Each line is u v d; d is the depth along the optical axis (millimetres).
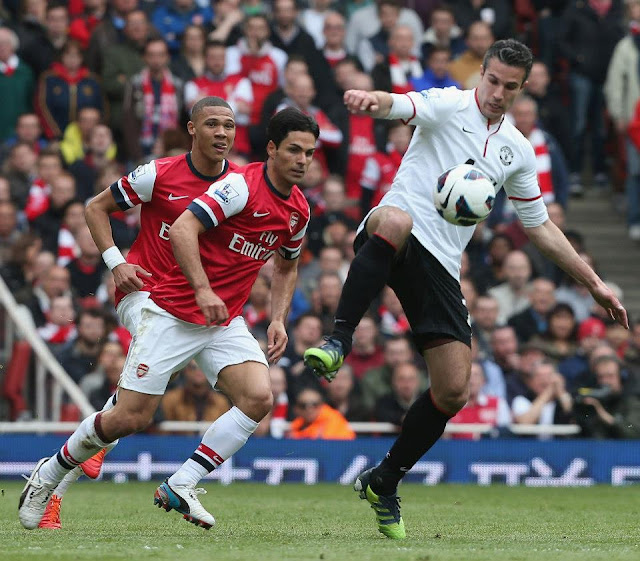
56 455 21719
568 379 42656
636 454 39250
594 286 22234
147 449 38594
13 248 44094
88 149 49719
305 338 41375
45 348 39812
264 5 59031
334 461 38594
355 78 50844
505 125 21328
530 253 47312
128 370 21125
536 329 44438
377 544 19891
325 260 45094
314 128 21125
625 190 57344
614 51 55688
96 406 39938
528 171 21797
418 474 39281
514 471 39188
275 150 21172
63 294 42844
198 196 22078
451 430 40031
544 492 35562
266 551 18141
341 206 47625
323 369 20094
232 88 50625
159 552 17859
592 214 57281
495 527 24469
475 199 20109
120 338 41281
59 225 46438
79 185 48281
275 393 40031
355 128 50125
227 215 20781
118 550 18156
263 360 21625
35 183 46781
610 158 57969
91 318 40406
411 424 21188
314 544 19719
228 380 21391
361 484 21922
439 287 20797
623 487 37812
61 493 23188
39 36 52031
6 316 39875
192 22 54688
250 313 43406
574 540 21359
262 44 51250
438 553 18078
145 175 22078
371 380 40719
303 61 49812
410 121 20672
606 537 22094
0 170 49344
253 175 21203
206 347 21547
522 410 40875
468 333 21094
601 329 44188
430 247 20672
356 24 55188
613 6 56750
